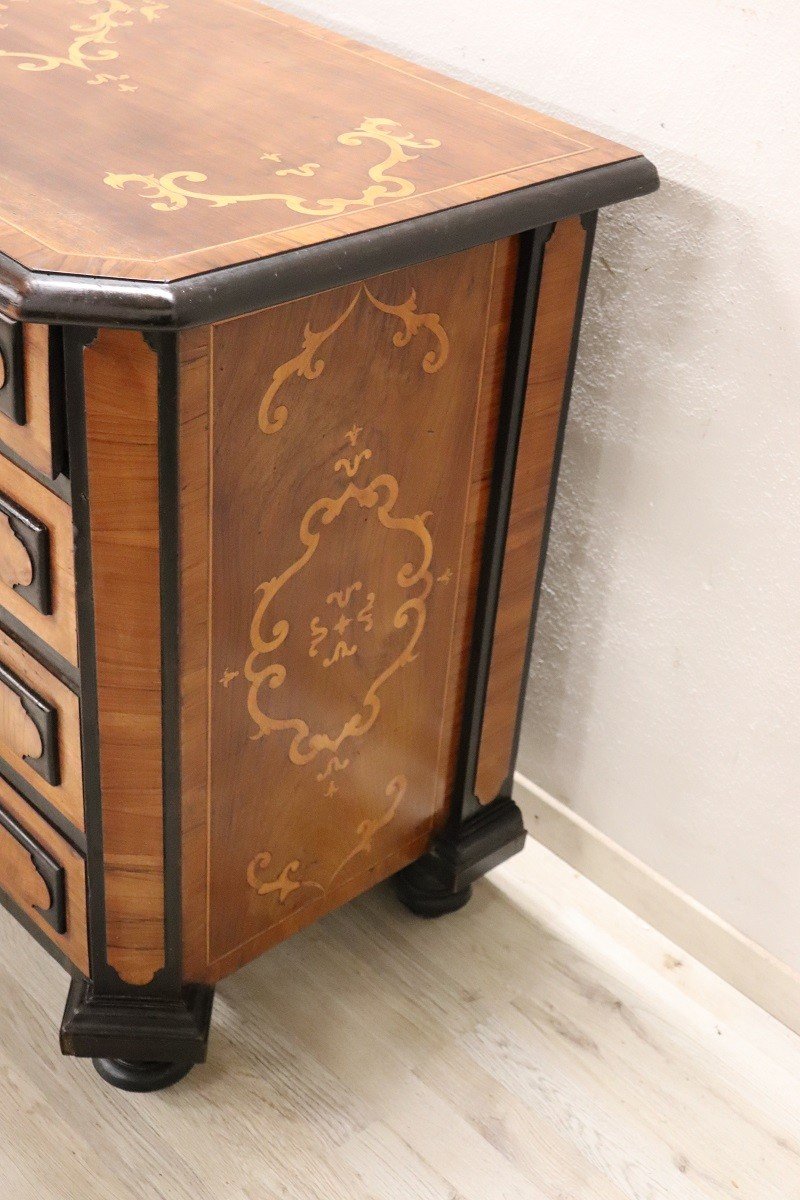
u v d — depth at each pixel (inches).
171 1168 49.6
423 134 45.2
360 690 49.7
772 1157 52.0
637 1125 52.6
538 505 51.4
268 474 41.4
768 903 56.2
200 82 47.6
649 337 51.1
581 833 62.4
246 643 44.1
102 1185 48.8
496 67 52.4
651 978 58.6
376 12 56.0
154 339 36.0
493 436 48.5
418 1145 51.1
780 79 43.9
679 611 54.6
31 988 55.4
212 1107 51.8
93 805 44.9
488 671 53.8
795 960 56.3
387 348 42.6
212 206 38.5
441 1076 53.6
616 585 56.4
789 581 50.3
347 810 52.5
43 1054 53.0
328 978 57.0
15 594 44.2
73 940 49.5
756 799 54.8
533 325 46.4
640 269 50.3
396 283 41.5
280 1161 50.1
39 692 45.4
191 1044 49.2
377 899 60.9
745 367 48.6
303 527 43.6
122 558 40.0
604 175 43.9
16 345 37.2
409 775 54.4
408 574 48.6
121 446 38.0
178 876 46.3
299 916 53.4
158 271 34.7
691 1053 55.6
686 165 47.5
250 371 38.9
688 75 46.3
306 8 59.0
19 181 38.8
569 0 48.7
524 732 63.5
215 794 46.3
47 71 47.0
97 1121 50.9
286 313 38.8
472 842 57.8
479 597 52.0
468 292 44.1
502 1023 55.9
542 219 41.9
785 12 43.0
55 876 48.3
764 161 45.3
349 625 47.6
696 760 56.4
